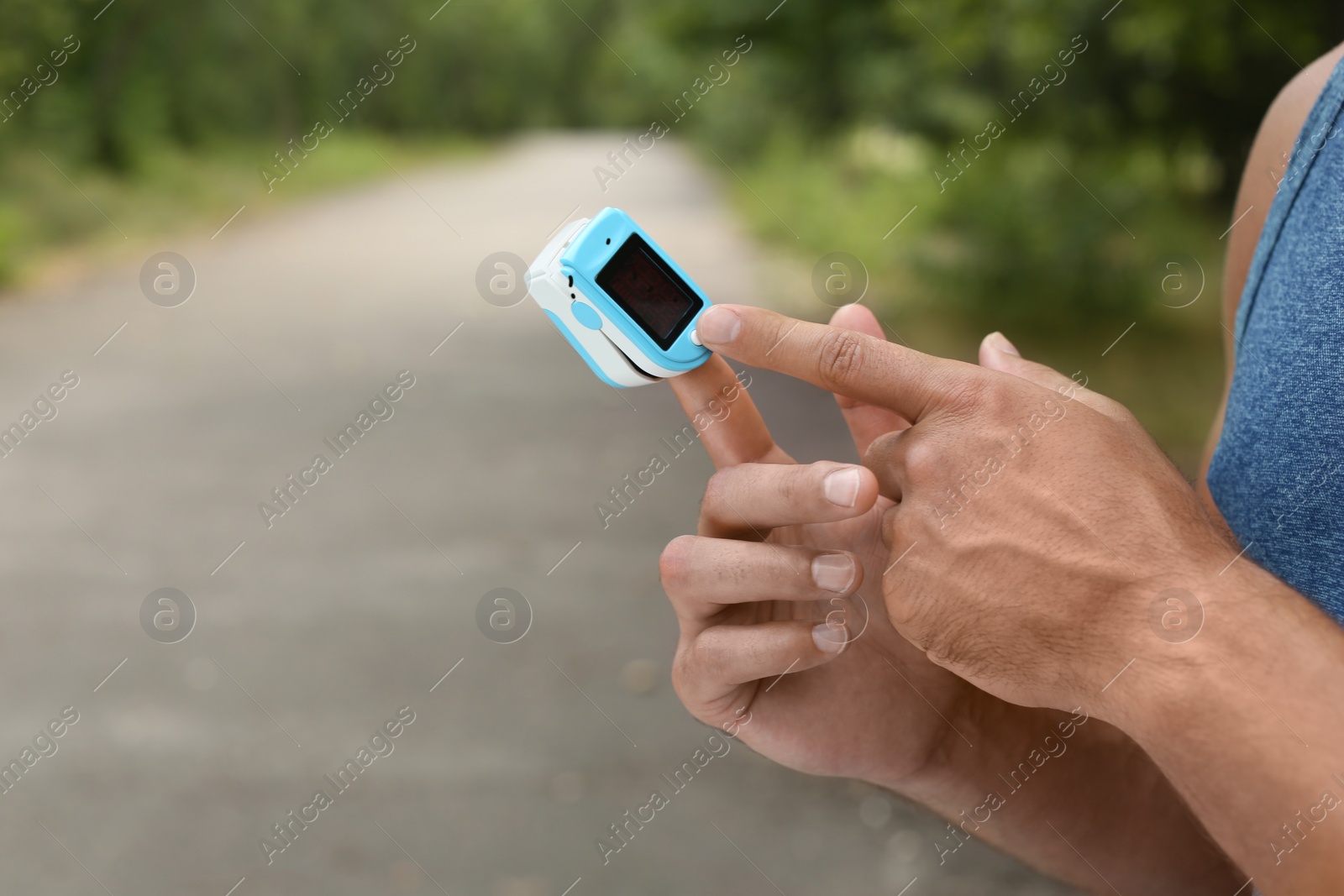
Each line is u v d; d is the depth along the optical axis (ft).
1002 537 2.23
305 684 11.36
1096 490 2.19
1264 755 1.90
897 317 29.91
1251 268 2.72
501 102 147.54
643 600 13.33
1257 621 1.99
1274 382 2.49
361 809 9.29
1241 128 29.96
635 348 3.00
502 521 16.15
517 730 10.44
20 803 9.41
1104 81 28.37
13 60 46.26
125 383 24.43
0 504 16.84
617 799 9.37
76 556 14.84
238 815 9.23
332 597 13.50
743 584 2.74
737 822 9.06
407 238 48.75
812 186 52.31
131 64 59.72
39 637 12.48
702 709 3.06
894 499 2.57
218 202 58.59
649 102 127.65
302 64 80.94
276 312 32.76
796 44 38.14
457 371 25.81
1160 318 28.35
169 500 17.12
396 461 19.16
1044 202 29.19
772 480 2.61
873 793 9.36
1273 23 24.49
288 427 21.30
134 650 12.17
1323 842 1.84
